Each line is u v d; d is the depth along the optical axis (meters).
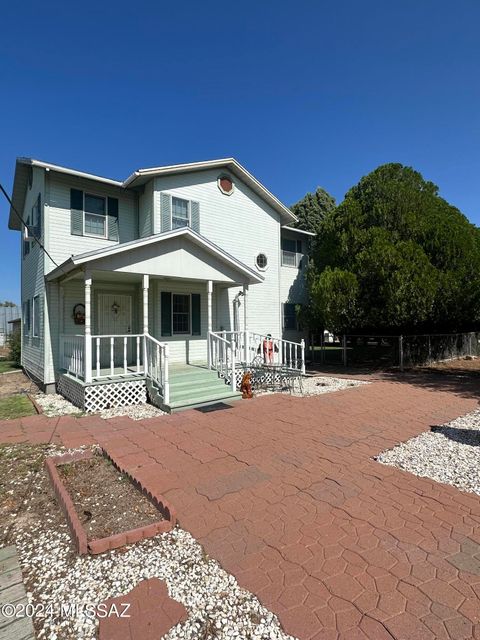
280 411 7.34
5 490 3.89
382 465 4.42
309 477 4.07
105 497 3.67
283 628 1.98
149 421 6.66
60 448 5.20
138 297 11.09
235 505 3.43
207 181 12.45
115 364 10.74
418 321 13.21
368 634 1.91
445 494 3.63
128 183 10.91
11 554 2.75
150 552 2.73
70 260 7.48
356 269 13.25
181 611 2.13
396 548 2.70
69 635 1.98
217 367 9.61
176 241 9.23
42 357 10.34
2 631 2.00
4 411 7.75
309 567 2.50
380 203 13.92
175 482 3.96
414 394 9.15
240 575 2.44
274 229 14.79
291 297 16.67
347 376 12.58
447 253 13.00
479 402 8.18
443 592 2.23
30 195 12.36
